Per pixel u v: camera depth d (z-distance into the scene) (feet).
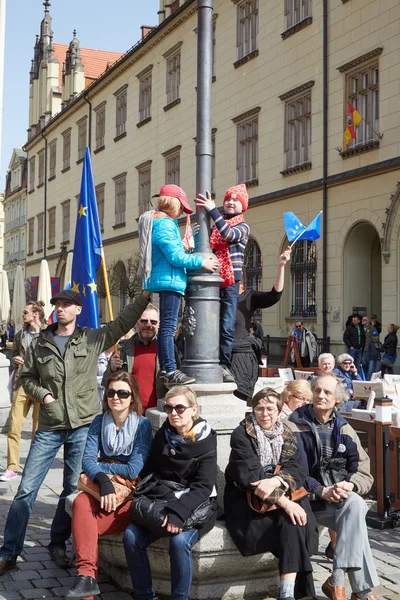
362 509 16.47
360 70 71.46
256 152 88.84
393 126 66.80
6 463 31.55
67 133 158.40
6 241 223.71
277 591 16.84
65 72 168.35
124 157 127.34
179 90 107.55
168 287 16.78
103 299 131.75
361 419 26.55
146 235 16.71
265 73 86.28
